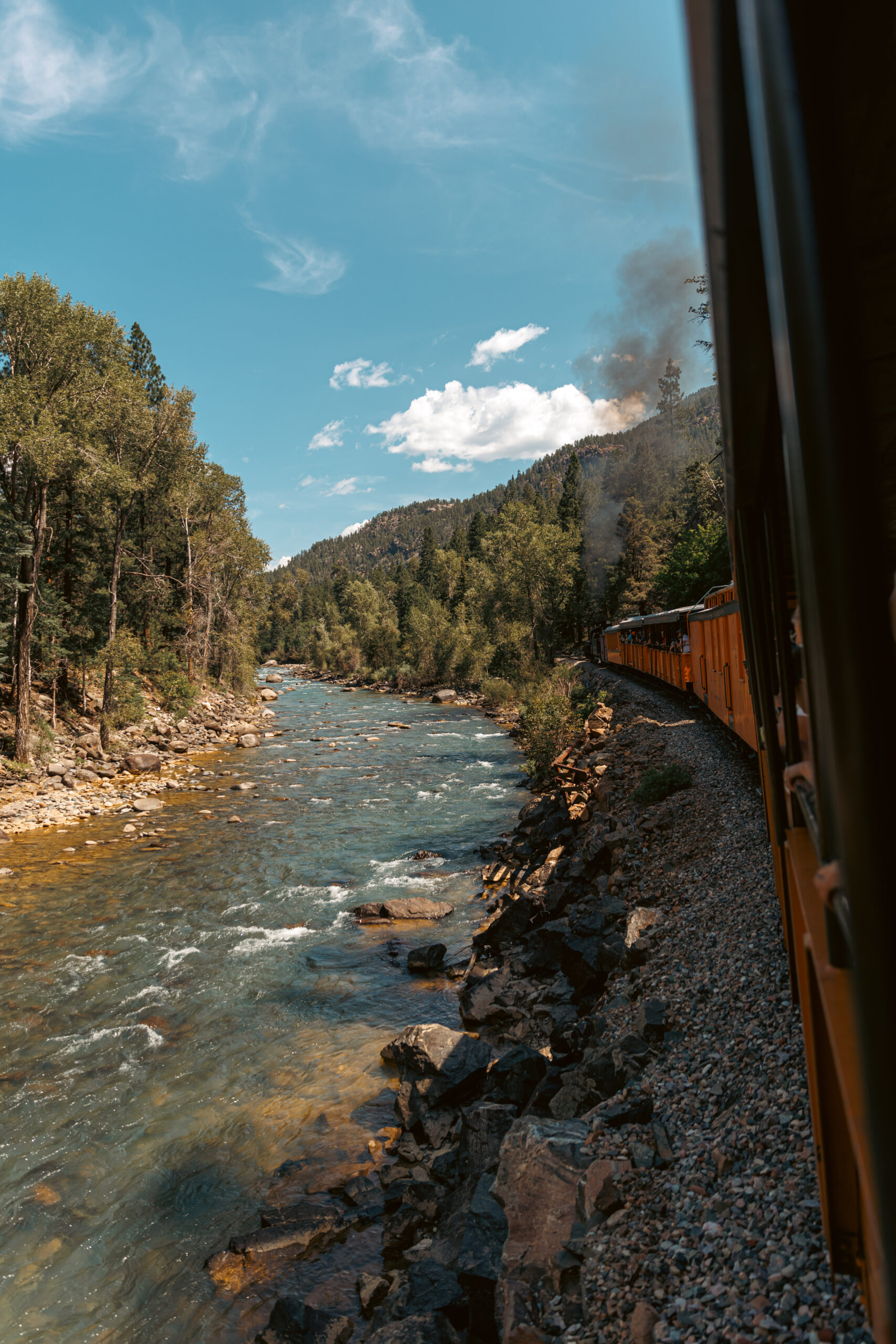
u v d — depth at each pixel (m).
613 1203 5.00
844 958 1.19
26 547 27.80
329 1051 10.15
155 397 56.62
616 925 10.40
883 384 2.03
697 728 19.97
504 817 22.47
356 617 103.94
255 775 31.58
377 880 17.31
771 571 2.52
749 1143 4.90
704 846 11.26
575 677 43.06
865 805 0.82
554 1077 7.37
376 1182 7.45
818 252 0.77
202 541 55.78
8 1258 6.82
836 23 0.77
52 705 35.34
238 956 13.36
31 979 12.58
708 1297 3.90
